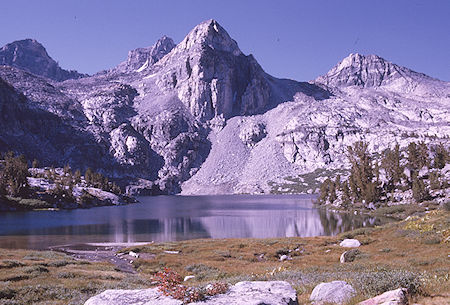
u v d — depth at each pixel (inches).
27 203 5315.0
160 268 1536.7
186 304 394.9
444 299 466.9
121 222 3996.1
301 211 5408.5
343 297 534.0
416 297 483.5
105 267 1485.0
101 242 2581.2
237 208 6205.7
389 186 5285.4
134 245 2412.6
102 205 6865.2
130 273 1434.5
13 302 759.7
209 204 7509.8
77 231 3186.5
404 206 4318.4
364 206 5044.3
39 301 797.9
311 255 1701.5
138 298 418.6
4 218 4165.8
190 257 1801.2
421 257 1206.9
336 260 1498.5
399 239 1729.8
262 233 3127.5
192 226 3659.0
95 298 425.1
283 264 1464.1
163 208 6378.0
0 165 6638.8
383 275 591.2
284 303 403.2
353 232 2247.8
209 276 1239.5
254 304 382.9
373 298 478.6
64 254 1851.6
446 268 861.8
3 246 2292.1
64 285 965.2
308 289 680.4
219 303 391.2
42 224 3673.7
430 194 4397.1
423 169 5206.7
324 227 3437.5
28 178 6530.5
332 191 6314.0
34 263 1397.6
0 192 5241.1
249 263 1569.9
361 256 1413.6
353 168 6338.6
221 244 2235.5
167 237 2901.1
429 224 1850.4
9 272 1146.7
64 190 6127.0
